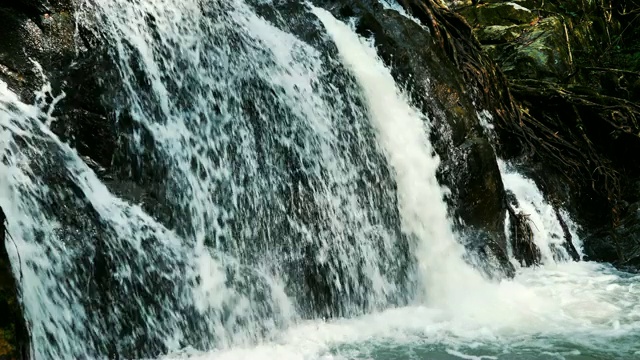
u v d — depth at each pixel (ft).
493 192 37.04
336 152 32.86
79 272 22.94
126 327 23.66
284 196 30.14
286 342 26.66
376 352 25.96
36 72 24.76
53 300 22.07
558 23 60.08
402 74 37.96
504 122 44.27
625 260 39.47
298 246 29.58
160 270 25.09
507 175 42.34
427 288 33.06
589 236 41.98
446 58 40.50
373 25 38.40
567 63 56.70
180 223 26.76
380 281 31.73
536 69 55.06
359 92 35.32
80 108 25.43
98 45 26.40
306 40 34.86
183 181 27.40
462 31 45.93
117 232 24.41
